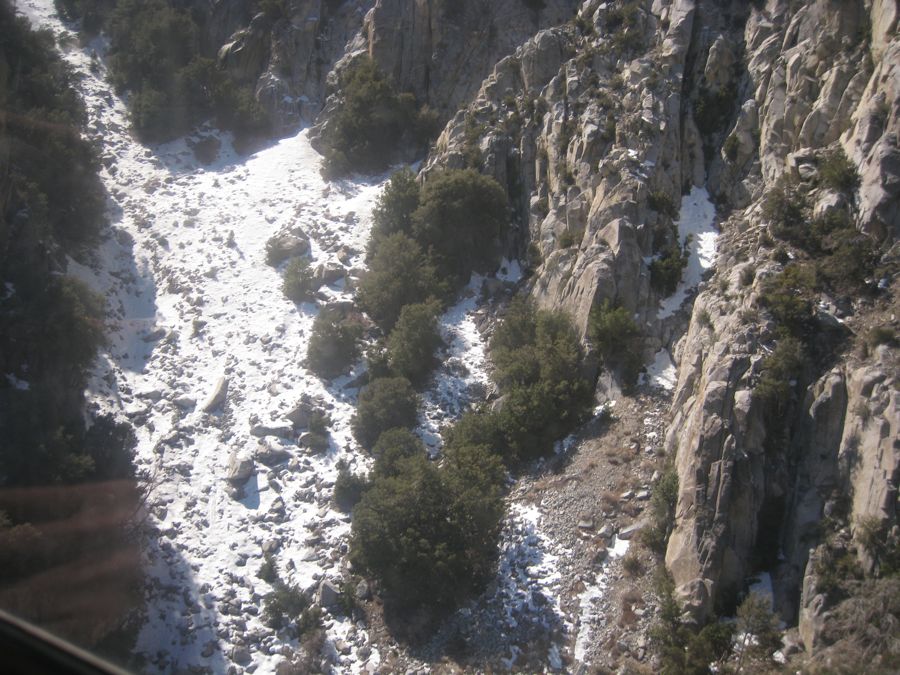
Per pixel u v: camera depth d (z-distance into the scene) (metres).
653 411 28.00
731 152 33.03
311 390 32.09
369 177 41.88
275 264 37.47
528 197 36.50
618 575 24.48
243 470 29.47
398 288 33.94
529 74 38.78
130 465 28.44
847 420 22.86
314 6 48.06
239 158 44.69
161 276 37.62
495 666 23.52
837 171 27.39
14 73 39.25
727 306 27.03
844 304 25.22
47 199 36.12
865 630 19.67
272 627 25.50
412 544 24.89
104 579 25.30
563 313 31.14
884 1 29.81
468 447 28.30
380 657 24.55
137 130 45.56
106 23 51.41
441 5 43.16
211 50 49.44
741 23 35.78
